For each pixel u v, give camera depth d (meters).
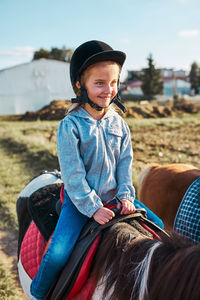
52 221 2.19
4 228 5.16
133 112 20.89
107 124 1.90
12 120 23.84
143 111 21.58
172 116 22.45
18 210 2.74
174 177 3.26
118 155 1.95
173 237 1.62
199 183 2.89
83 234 1.77
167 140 11.26
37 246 2.15
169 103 27.81
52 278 1.81
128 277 1.53
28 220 2.49
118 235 1.69
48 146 9.72
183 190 3.06
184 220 2.75
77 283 1.69
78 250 1.74
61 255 1.75
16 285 3.73
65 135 1.81
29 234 2.31
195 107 26.31
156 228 1.89
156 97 33.47
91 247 1.73
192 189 2.88
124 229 1.73
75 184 1.77
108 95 1.80
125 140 1.98
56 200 2.40
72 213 1.85
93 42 1.81
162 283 1.40
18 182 7.01
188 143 10.56
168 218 3.09
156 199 3.30
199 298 1.28
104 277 1.63
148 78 35.12
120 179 1.92
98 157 1.83
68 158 1.79
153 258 1.51
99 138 1.83
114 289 1.56
